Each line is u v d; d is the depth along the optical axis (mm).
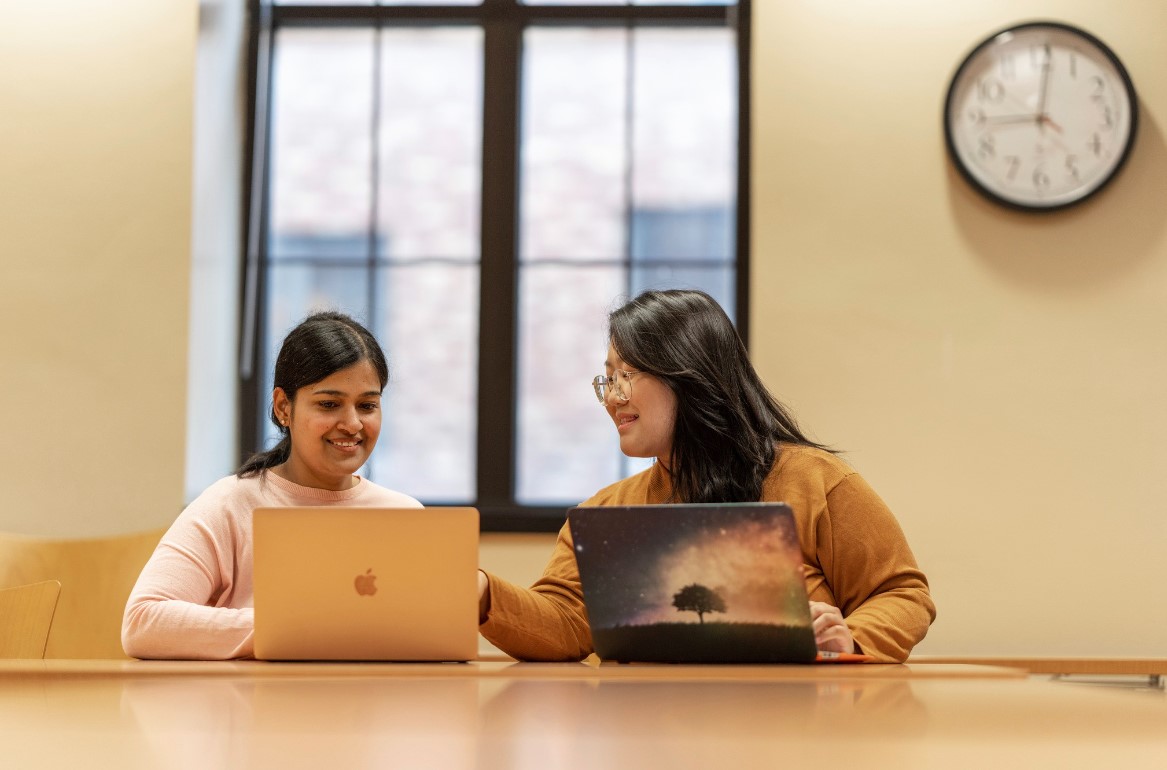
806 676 1239
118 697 995
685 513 1430
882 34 3574
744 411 1955
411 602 1526
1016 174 3490
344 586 1527
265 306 3924
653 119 3928
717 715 830
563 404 3855
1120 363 3467
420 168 3959
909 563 1813
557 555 2012
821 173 3545
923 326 3494
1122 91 3484
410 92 3975
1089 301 3486
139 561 2723
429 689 1069
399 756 618
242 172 3902
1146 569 3406
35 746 659
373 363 2242
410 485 3865
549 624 1761
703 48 3936
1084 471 3443
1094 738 719
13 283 3439
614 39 3951
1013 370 3477
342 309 3918
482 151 3893
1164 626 3383
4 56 3512
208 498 2184
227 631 1759
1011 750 653
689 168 3910
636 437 1941
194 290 3516
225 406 3760
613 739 691
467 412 3877
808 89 3572
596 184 3918
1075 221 3506
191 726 766
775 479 1896
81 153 3502
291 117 3982
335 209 3955
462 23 3943
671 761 597
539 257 3900
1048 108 3496
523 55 3957
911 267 3510
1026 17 3559
